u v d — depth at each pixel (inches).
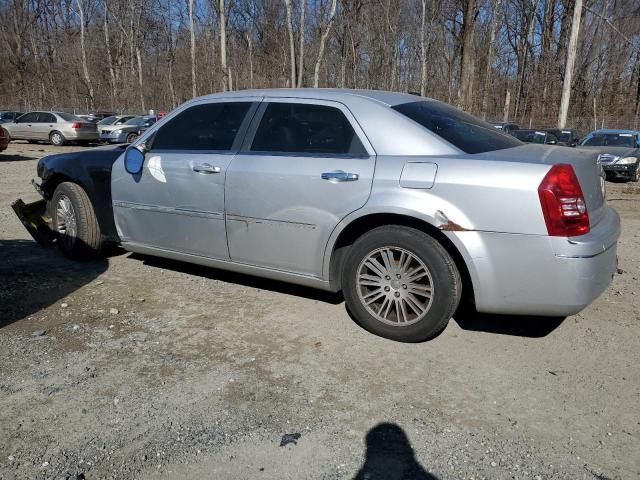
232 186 151.9
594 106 1258.0
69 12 2042.3
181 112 169.5
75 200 192.7
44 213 224.7
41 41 2069.4
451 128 138.2
